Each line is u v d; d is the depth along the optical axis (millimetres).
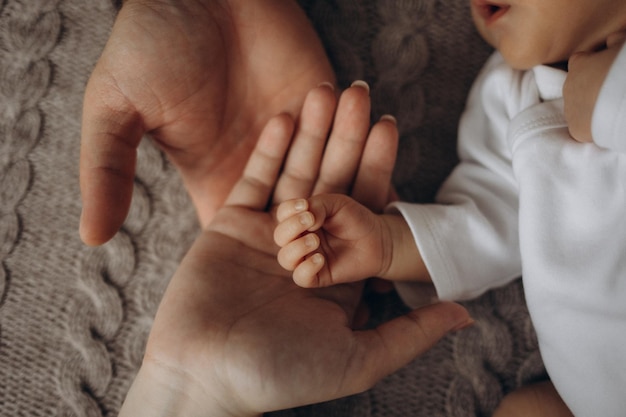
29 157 458
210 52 400
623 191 365
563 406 395
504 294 440
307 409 430
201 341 365
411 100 458
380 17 458
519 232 386
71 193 458
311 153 417
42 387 441
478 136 426
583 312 365
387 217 397
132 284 450
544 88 399
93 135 375
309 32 435
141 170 457
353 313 407
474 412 428
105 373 440
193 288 380
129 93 380
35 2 457
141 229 455
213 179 430
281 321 371
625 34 361
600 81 348
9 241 453
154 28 381
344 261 379
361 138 411
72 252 453
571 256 371
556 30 379
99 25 462
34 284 451
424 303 420
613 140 344
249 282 388
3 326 448
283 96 433
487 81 425
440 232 394
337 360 365
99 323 446
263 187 415
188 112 401
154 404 369
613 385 358
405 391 434
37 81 457
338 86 460
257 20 417
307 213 352
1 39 455
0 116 455
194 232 457
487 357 435
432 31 459
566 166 377
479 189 414
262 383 356
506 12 388
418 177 459
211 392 364
